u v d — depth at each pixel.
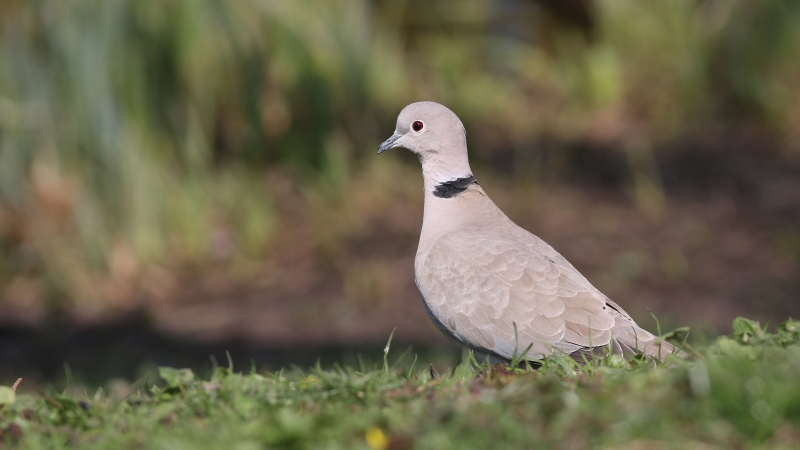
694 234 15.38
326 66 17.14
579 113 20.31
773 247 14.79
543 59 21.69
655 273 14.39
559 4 21.47
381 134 18.39
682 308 13.38
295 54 16.91
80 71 15.35
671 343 7.59
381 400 6.20
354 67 17.78
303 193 17.42
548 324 7.47
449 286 7.92
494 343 7.66
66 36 15.29
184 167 16.31
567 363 6.78
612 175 17.73
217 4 16.17
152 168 15.82
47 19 15.31
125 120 15.61
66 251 15.67
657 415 5.34
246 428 5.73
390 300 14.28
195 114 16.17
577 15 21.39
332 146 17.42
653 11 20.38
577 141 19.27
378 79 18.75
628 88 20.27
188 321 14.34
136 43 15.56
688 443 5.14
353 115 17.88
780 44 19.34
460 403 5.77
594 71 20.34
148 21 15.59
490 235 8.05
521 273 7.68
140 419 6.28
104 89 15.41
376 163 17.78
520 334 7.54
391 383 6.72
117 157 15.56
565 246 15.32
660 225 15.78
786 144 18.27
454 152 8.52
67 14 15.30
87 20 15.34
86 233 15.63
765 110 19.06
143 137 15.77
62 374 12.97
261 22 16.67
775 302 13.32
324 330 13.48
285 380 6.95
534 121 20.19
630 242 15.31
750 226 15.47
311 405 6.34
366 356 11.92
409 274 14.98
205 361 12.88
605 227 15.85
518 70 21.66
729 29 19.64
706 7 20.34
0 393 6.66
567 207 16.66
